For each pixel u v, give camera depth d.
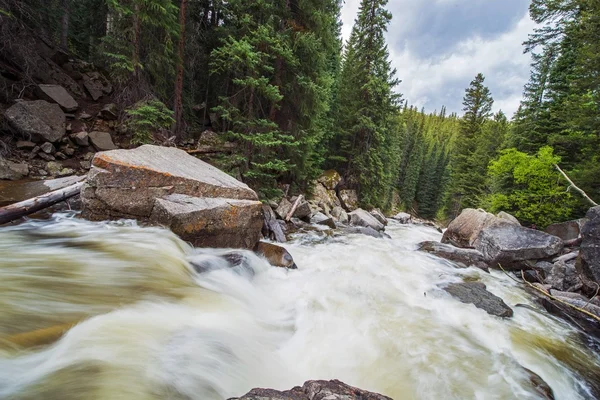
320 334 3.83
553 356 4.15
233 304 4.04
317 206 16.64
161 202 5.39
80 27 17.36
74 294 3.21
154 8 9.69
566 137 13.68
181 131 12.66
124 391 2.03
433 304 5.28
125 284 3.69
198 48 13.35
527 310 5.73
